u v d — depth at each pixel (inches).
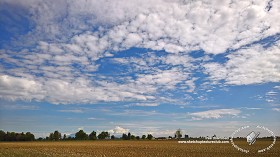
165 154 2169.0
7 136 7534.5
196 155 2065.7
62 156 1931.6
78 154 2114.9
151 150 2632.9
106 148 3041.3
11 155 2026.3
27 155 2000.5
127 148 2997.0
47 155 1995.6
